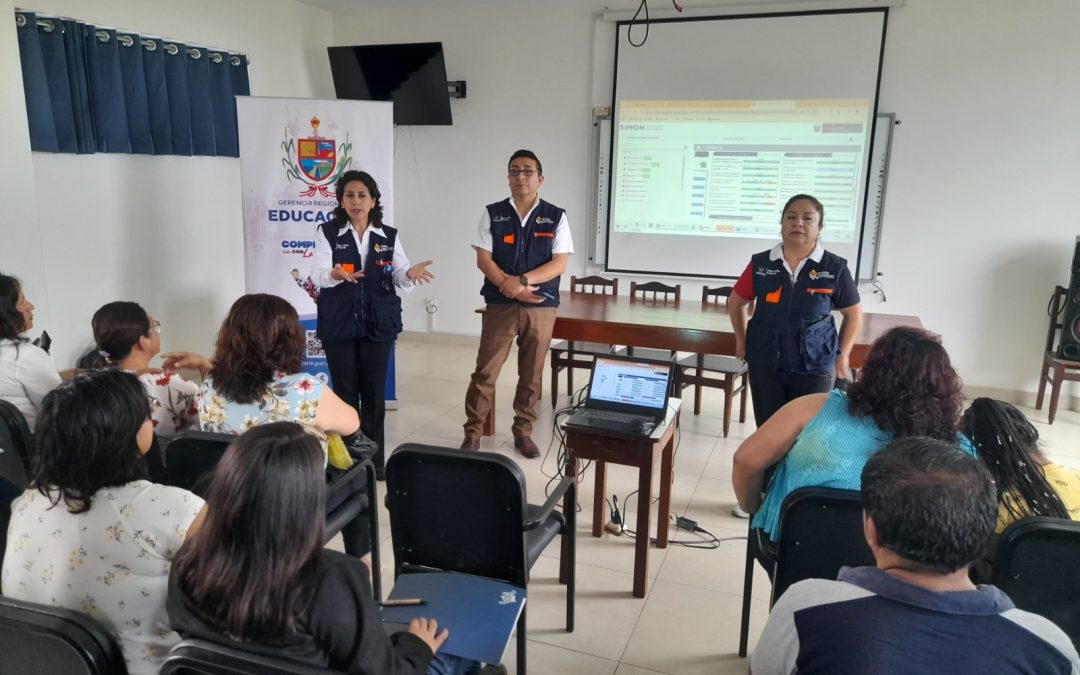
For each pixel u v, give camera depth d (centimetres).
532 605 235
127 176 426
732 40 494
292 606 103
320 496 106
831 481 159
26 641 112
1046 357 440
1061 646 87
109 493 123
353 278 310
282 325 193
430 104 552
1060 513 149
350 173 320
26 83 361
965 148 461
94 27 391
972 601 88
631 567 260
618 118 530
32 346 227
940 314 487
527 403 365
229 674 100
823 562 162
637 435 225
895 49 464
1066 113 437
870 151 478
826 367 276
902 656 85
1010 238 462
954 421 151
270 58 527
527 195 346
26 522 125
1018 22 436
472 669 152
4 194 333
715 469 352
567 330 381
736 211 518
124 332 219
